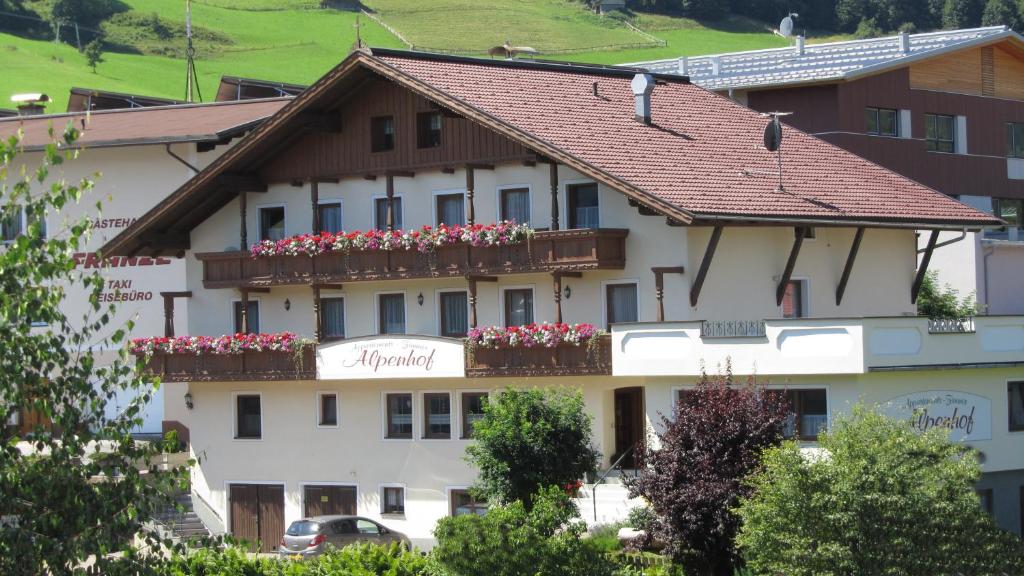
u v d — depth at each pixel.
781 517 36.81
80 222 27.59
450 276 55.53
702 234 52.16
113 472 27.91
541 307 55.47
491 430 47.19
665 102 61.28
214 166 59.91
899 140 75.06
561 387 50.12
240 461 62.31
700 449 42.38
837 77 72.00
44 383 27.22
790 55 82.94
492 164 55.38
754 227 53.28
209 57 176.00
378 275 57.28
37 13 173.25
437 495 57.53
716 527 41.47
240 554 40.25
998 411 50.53
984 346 50.12
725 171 54.91
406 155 57.47
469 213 55.75
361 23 190.88
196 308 64.12
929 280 66.94
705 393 43.59
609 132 55.34
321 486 60.38
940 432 38.06
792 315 55.03
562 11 194.38
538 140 52.16
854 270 57.06
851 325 46.66
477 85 56.47
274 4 193.12
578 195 54.41
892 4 158.88
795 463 36.84
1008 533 37.38
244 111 74.75
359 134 58.72
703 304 52.03
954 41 78.94
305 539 54.09
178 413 70.38
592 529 48.69
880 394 47.22
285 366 59.66
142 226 61.81
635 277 53.03
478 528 37.94
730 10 183.75
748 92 75.69
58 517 26.91
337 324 60.62
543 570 37.47
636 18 188.12
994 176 79.31
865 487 36.19
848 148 72.81
